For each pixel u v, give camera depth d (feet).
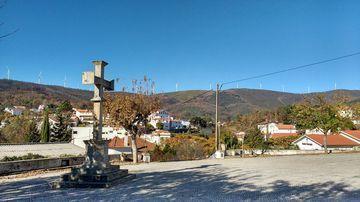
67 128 272.92
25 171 81.20
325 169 73.20
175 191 44.62
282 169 73.92
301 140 229.66
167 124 382.01
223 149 144.66
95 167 51.65
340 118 160.15
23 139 242.58
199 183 52.47
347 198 39.40
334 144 218.38
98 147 52.49
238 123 213.05
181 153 155.94
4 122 302.04
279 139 230.48
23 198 40.75
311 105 157.17
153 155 139.13
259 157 123.95
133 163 103.91
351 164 85.56
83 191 45.47
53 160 92.17
